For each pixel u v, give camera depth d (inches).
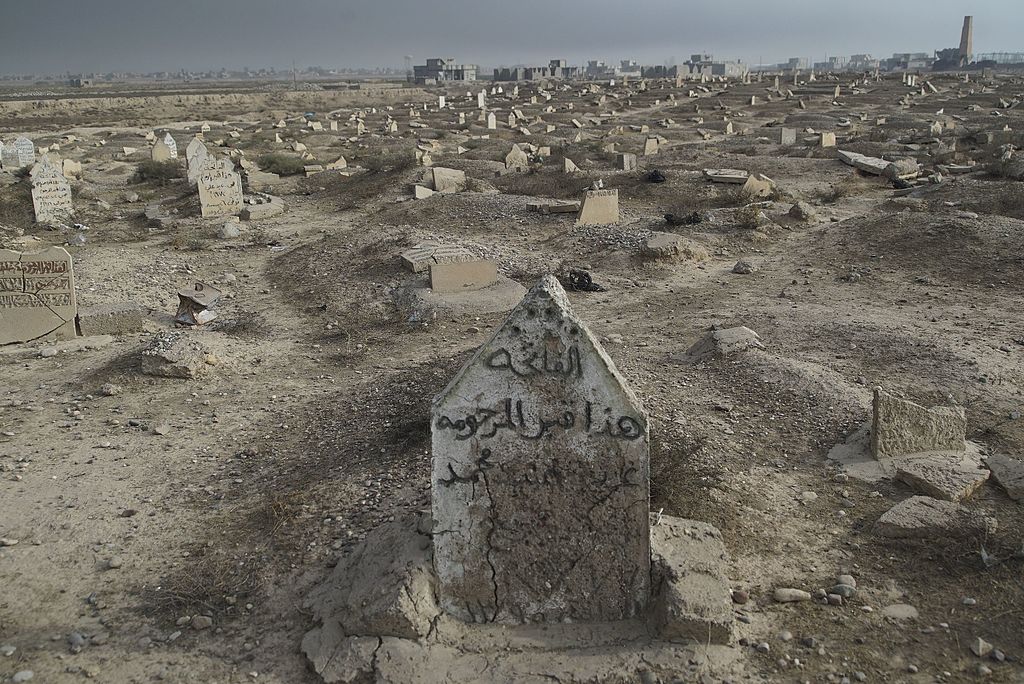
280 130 2097.7
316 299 561.9
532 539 190.2
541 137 1691.7
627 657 181.8
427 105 3041.3
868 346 409.7
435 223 781.3
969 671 182.1
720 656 183.0
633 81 4042.8
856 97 2471.7
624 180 983.0
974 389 344.5
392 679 175.9
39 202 839.7
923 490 262.8
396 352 449.4
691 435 309.1
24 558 245.4
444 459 185.9
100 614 216.4
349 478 279.7
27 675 190.4
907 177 967.0
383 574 197.0
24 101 3280.0
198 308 522.0
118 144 1795.0
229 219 881.5
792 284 562.9
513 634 190.1
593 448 185.0
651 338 459.5
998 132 1315.2
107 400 379.6
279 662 191.2
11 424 350.6
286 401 378.6
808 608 205.9
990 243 578.6
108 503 279.9
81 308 488.7
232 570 233.5
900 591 213.2
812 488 273.9
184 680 187.3
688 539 211.5
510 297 523.8
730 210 791.1
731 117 2110.0
